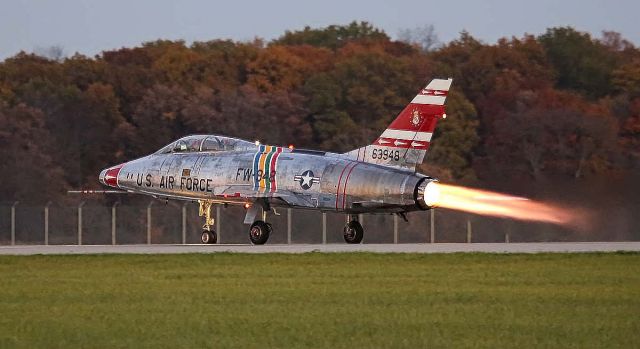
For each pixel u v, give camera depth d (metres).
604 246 152.25
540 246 152.75
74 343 74.25
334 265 121.31
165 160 170.75
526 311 86.94
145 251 141.62
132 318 83.81
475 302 91.75
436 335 77.00
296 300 92.88
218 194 163.75
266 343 74.25
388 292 97.94
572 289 99.75
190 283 104.69
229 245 160.50
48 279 108.50
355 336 76.62
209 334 77.38
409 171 153.12
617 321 82.25
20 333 77.81
